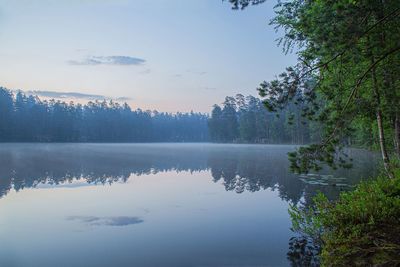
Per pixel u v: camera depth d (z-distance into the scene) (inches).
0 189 676.7
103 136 4928.6
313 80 273.7
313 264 266.4
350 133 267.9
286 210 469.1
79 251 312.3
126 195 609.9
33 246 326.3
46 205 522.3
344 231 241.9
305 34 270.7
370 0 234.8
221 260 282.4
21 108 4207.7
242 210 473.7
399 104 267.0
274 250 304.3
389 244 205.9
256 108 4128.9
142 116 5738.2
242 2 269.1
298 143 3287.4
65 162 1311.5
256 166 1155.3
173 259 287.3
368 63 293.7
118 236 357.4
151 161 1397.6
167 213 461.7
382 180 325.7
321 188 620.4
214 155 1814.7
